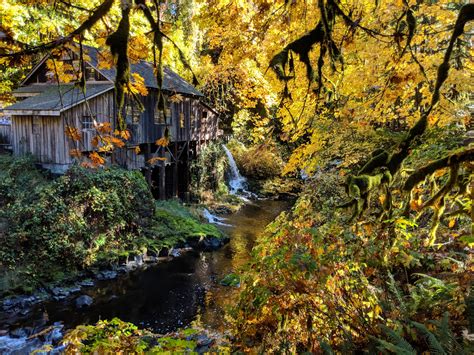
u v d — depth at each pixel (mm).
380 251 3031
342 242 3141
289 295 2674
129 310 8625
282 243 3088
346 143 5020
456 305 2674
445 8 4262
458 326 2533
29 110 12203
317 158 5383
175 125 17000
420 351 2434
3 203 10852
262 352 2650
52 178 12734
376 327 2609
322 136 5039
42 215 10000
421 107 5012
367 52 3969
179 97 4105
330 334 2664
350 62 4641
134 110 14359
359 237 3197
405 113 4719
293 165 5332
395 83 3869
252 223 15945
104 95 13188
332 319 2654
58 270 9695
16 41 1979
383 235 3072
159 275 10516
